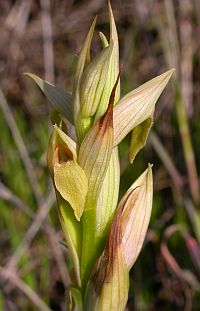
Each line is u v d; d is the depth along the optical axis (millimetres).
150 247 296
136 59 394
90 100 130
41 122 367
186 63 339
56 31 455
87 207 133
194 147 315
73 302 136
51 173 130
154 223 298
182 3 360
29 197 312
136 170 309
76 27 461
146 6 374
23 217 308
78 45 456
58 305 311
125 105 134
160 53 394
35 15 460
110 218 137
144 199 139
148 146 319
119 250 132
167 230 269
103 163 130
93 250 136
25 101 405
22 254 293
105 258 132
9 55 439
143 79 385
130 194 134
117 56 133
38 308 282
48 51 354
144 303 291
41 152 335
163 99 341
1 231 324
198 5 368
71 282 138
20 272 291
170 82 340
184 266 289
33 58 445
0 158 334
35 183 286
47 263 300
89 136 129
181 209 291
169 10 305
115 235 132
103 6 459
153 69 378
